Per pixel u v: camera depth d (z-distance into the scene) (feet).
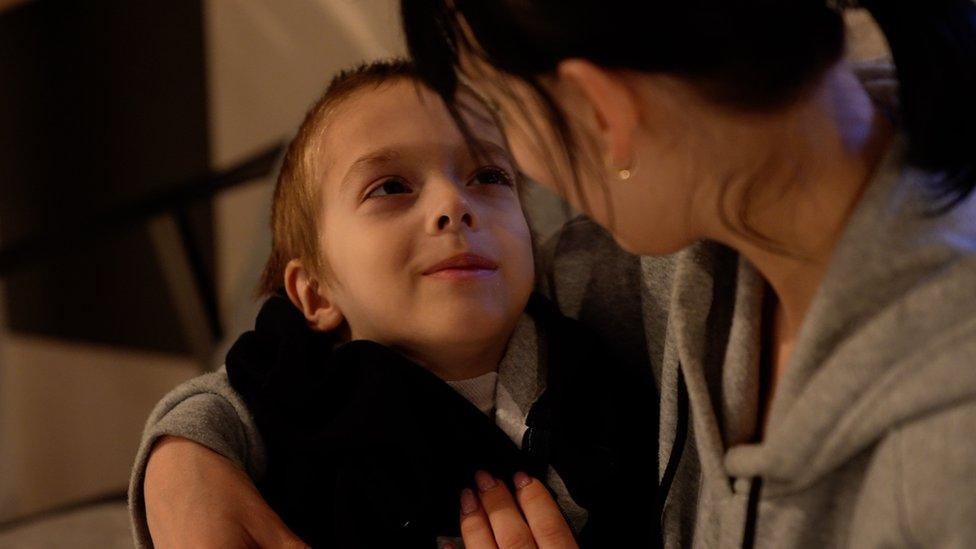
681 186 1.83
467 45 1.86
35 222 7.26
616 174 1.86
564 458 2.52
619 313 2.89
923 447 1.57
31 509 7.91
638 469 2.57
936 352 1.59
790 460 1.77
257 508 2.34
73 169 7.00
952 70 1.72
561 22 1.70
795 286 1.94
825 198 1.81
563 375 2.60
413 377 2.52
